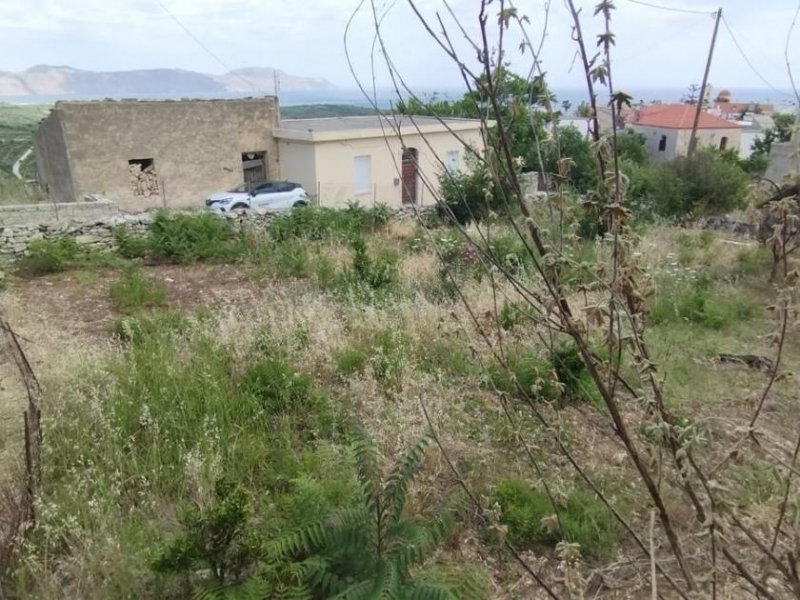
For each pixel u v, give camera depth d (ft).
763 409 16.97
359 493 10.51
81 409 14.29
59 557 10.03
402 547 9.23
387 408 15.38
